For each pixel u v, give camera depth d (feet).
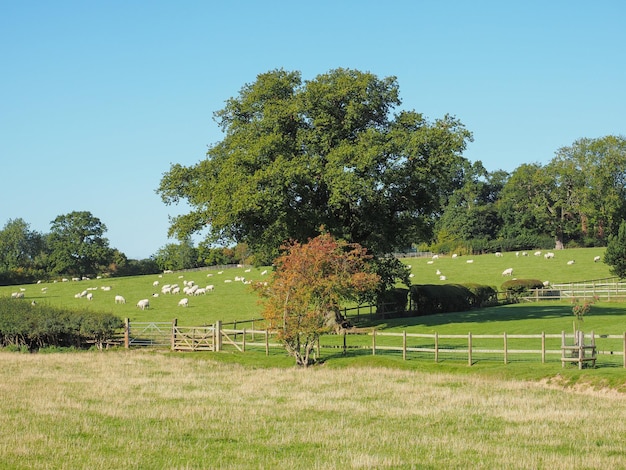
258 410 75.36
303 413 73.56
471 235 429.38
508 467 50.67
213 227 148.05
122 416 72.54
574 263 298.56
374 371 103.04
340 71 153.79
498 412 71.97
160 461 54.24
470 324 152.46
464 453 55.47
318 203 151.64
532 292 218.18
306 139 144.97
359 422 68.59
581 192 371.15
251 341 142.00
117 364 118.21
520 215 415.03
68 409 76.74
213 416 72.13
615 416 68.95
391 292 180.96
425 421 68.64
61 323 145.18
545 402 76.79
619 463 51.34
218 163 153.38
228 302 223.51
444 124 148.46
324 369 108.17
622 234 215.10
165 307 214.48
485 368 98.63
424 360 108.06
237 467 51.85
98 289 280.92
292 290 111.45
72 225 483.92
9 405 79.30
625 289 205.36
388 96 151.84
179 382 97.35
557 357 103.65
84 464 53.16
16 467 52.49
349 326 154.51
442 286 191.11
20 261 513.04
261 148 138.92
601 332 128.06
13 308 152.25
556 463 51.29
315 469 50.78
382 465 51.70
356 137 150.00
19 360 125.39
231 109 157.79
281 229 149.07
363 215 151.64
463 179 510.17
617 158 368.48
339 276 113.19
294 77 155.84
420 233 164.45
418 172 144.56
